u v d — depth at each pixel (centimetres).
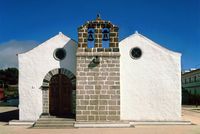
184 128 1823
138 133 1617
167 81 2052
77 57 1966
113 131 1688
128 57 2062
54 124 1867
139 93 2047
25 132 1655
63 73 2039
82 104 1941
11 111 3166
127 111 2036
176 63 2056
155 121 2000
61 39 2056
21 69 2041
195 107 4312
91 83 1953
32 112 2017
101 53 1967
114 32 1991
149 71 2055
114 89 1953
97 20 2000
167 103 2041
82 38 1984
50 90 2052
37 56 2047
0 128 1825
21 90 2028
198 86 5203
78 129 1764
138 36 2075
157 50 2067
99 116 1938
